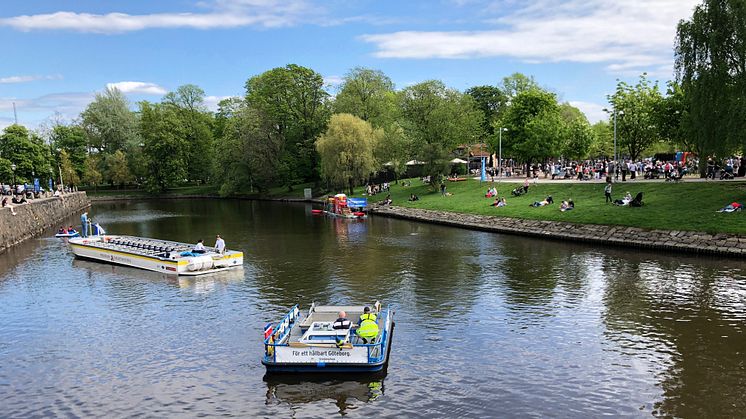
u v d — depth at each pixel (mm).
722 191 50625
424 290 34250
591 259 41875
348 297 33062
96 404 20188
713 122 45781
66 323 29953
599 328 26422
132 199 136375
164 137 133625
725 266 37375
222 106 151375
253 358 24078
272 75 118500
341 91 109125
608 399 19344
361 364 21625
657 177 66625
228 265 42906
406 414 18719
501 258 43781
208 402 20062
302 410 19234
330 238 58156
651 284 33688
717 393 19531
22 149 114188
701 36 46000
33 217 72562
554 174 81688
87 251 50281
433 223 69688
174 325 28906
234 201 121188
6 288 38438
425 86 97188
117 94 147125
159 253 44500
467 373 21812
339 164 94875
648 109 74812
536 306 30234
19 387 21859
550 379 21078
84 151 142750
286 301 32688
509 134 96562
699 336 24859
